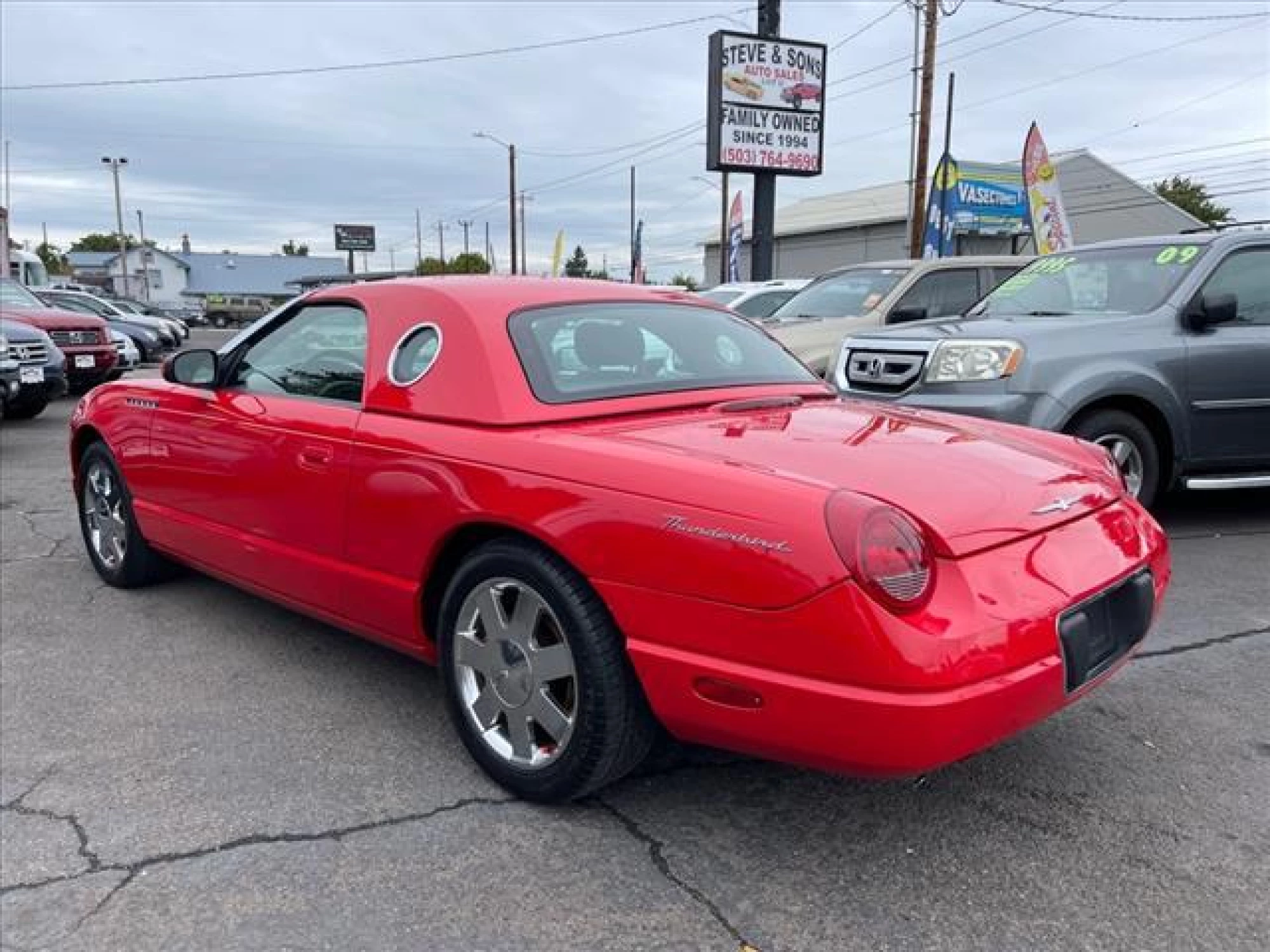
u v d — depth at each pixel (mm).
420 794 3021
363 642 4324
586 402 3096
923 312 8258
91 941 2352
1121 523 2951
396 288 3559
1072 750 3279
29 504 7125
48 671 3986
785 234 52656
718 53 18000
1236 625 4469
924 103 20781
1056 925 2400
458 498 2961
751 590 2373
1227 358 5848
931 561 2363
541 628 2885
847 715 2279
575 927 2400
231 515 4020
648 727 2793
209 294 92062
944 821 2855
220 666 4043
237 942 2346
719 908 2471
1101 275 6477
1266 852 2703
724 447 2775
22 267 29750
